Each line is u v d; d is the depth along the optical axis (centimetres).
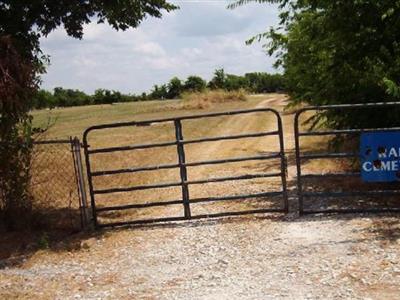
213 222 634
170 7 805
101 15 756
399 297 382
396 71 665
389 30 675
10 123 649
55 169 1049
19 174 662
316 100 803
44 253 566
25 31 695
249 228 591
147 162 1228
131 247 566
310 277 432
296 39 893
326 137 1509
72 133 2038
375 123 717
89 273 495
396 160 611
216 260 497
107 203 802
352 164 834
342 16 689
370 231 538
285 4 776
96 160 1272
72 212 738
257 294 407
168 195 826
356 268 441
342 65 708
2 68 603
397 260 450
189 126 2148
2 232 654
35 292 452
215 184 880
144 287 445
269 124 2089
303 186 802
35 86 653
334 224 577
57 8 704
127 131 2050
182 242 565
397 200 668
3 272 515
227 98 4034
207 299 406
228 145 1488
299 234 552
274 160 1133
